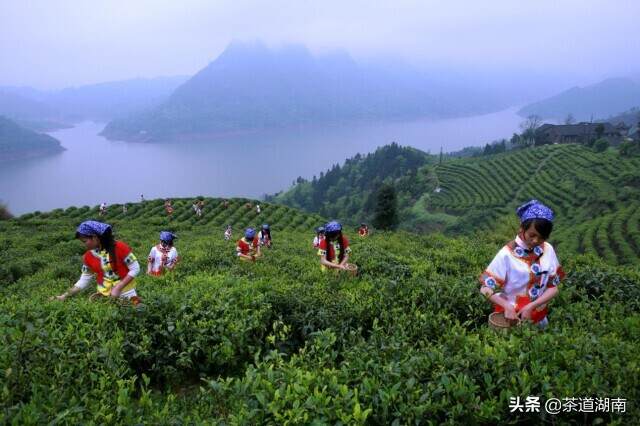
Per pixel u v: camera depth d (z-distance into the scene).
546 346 4.34
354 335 5.43
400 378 3.94
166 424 3.70
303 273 10.73
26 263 17.48
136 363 5.27
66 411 3.51
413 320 5.85
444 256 11.62
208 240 25.67
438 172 138.88
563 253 11.37
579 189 91.31
